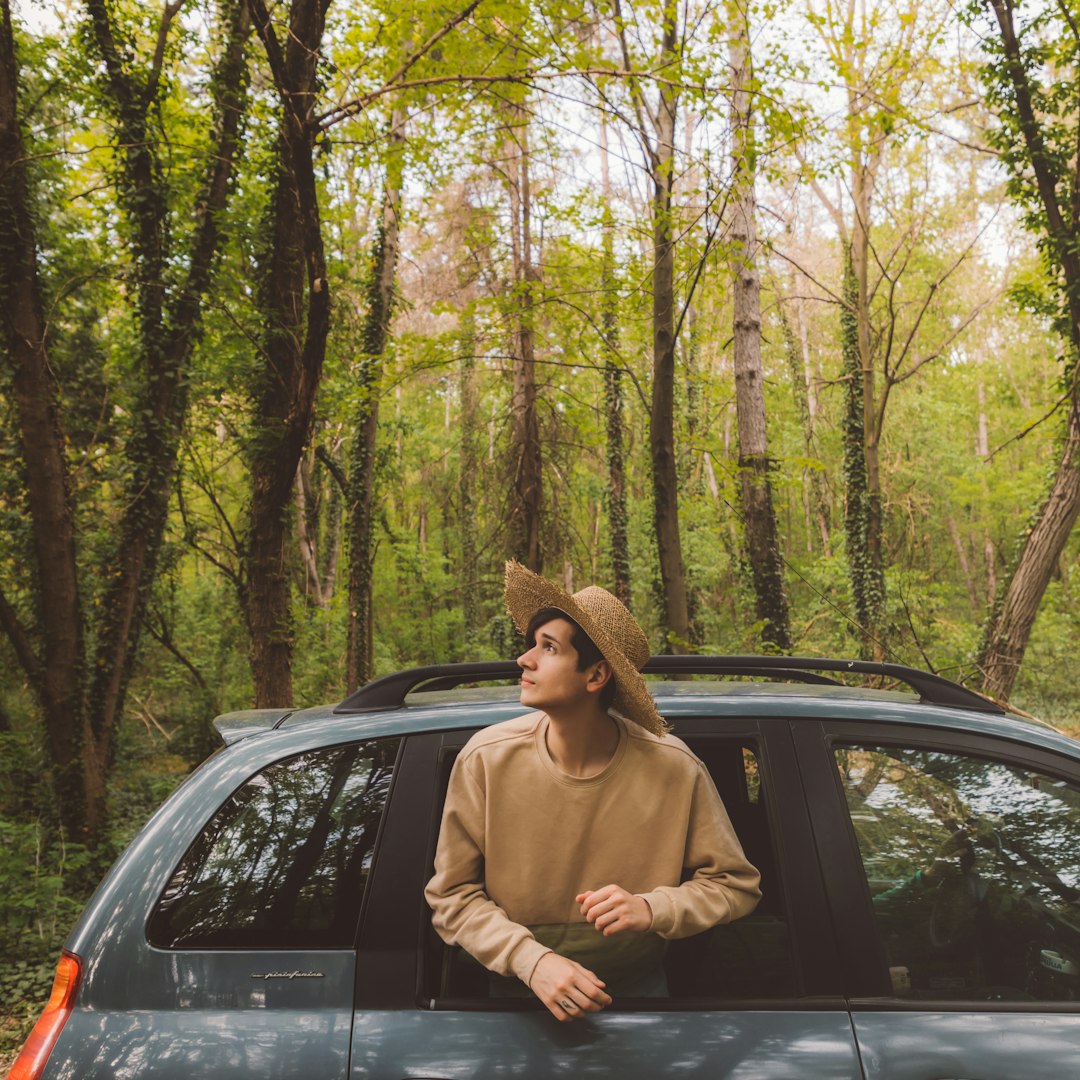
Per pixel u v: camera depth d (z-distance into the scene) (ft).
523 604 5.75
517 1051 5.70
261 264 34.76
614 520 75.97
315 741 6.78
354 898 6.22
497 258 55.06
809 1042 5.73
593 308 33.50
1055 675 69.10
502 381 57.72
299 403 26.96
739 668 7.85
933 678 7.25
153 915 6.22
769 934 6.19
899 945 6.15
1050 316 46.37
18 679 38.70
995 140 44.45
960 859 6.40
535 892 5.66
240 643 57.67
